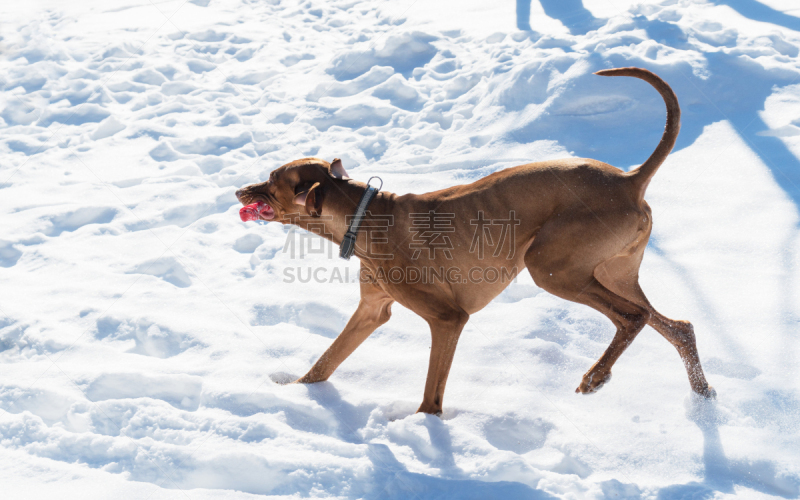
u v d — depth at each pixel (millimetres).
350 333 3412
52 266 4785
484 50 7410
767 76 5855
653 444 2764
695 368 3051
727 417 2916
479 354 3596
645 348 3578
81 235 5227
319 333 4027
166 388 3309
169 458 2703
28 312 4078
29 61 8766
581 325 3838
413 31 7852
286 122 6906
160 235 5172
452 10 8805
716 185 4879
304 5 10398
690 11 7316
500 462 2609
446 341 3029
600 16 7535
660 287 4039
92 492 2500
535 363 3471
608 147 5535
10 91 8055
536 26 7680
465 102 6637
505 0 8852
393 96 7062
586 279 2943
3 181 6172
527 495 2424
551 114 5906
